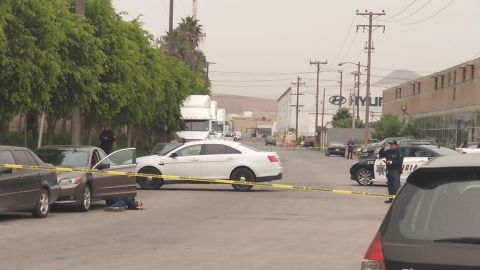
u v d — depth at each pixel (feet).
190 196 91.40
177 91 181.27
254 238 53.36
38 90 80.12
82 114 113.29
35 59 77.51
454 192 19.93
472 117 241.96
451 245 18.30
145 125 174.50
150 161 101.65
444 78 282.77
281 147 423.23
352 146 253.24
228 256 44.68
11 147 61.11
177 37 314.55
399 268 18.62
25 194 60.39
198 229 58.44
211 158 101.09
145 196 91.20
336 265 41.91
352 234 56.18
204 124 191.01
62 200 68.23
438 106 290.15
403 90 360.07
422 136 312.29
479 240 18.22
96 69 93.71
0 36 69.82
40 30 78.54
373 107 549.13
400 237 19.04
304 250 47.57
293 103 595.06
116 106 111.34
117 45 109.29
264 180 100.58
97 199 72.49
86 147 75.15
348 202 84.89
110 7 107.86
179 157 101.55
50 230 56.39
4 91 76.13
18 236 52.70
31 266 40.27
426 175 20.36
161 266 40.68
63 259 42.78
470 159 20.93
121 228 58.54
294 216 69.15
